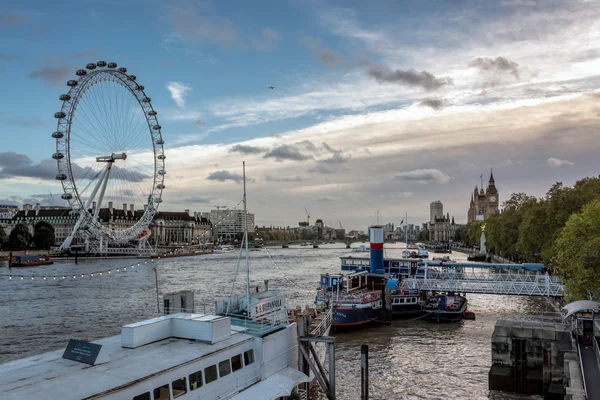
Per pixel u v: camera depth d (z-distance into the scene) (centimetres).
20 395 2588
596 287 6094
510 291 8875
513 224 16800
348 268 10750
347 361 6112
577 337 5003
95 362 3070
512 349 5256
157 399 2970
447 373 5650
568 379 4516
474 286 9169
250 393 3594
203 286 13262
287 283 13988
